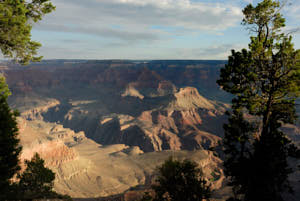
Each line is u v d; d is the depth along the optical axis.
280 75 18.56
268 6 19.09
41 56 17.38
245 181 18.06
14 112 16.23
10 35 14.86
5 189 15.71
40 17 17.06
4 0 14.57
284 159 17.97
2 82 16.17
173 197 18.41
